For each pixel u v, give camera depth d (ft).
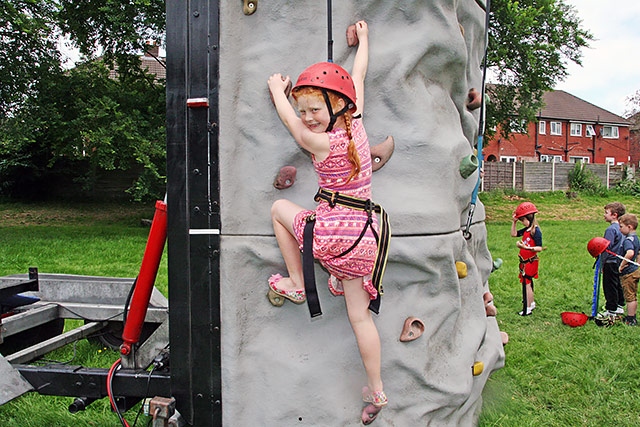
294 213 7.55
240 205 8.28
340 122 7.02
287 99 7.79
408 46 8.52
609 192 88.33
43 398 12.17
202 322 8.16
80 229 48.65
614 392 13.38
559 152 139.44
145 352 9.06
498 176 85.30
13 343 14.37
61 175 70.03
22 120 49.65
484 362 10.37
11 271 27.84
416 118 8.55
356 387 8.34
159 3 49.65
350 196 7.07
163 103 53.62
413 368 8.40
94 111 48.49
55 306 14.44
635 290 20.03
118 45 55.06
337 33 8.36
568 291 25.02
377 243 7.12
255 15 8.31
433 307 8.73
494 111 70.44
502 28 63.87
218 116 7.98
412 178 8.55
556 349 16.53
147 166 48.34
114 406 8.66
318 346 8.38
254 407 8.32
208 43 7.94
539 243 20.67
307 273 7.13
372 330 7.49
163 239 8.85
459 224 9.45
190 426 8.32
